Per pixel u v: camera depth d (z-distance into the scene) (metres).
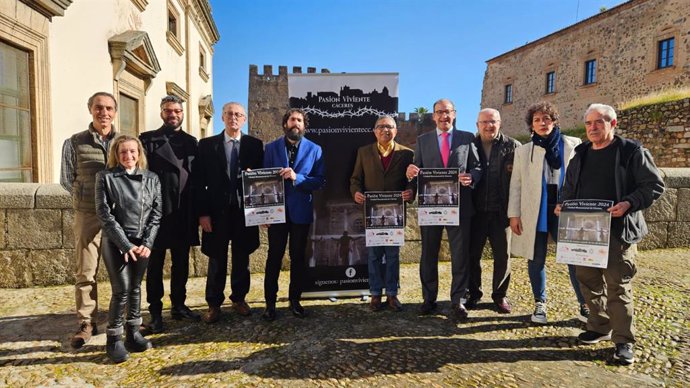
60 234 4.57
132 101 9.21
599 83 21.41
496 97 29.61
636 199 2.65
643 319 3.41
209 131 18.17
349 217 4.17
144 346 2.96
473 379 2.54
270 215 3.43
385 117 3.71
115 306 2.81
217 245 3.46
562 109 23.86
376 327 3.40
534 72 26.02
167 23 11.61
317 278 4.18
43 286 4.55
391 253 3.83
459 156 3.55
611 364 2.73
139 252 2.84
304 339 3.15
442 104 3.60
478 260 3.82
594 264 2.76
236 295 3.66
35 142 5.80
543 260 3.47
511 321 3.50
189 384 2.49
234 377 2.57
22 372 2.64
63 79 6.44
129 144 2.85
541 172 3.38
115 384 2.50
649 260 5.22
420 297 4.23
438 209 3.50
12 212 4.46
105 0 7.67
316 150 3.69
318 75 4.04
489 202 3.62
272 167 3.57
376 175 3.77
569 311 3.69
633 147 2.76
